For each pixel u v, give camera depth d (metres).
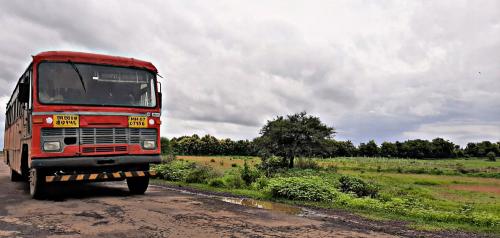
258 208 9.55
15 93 13.30
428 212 9.87
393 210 10.20
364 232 7.05
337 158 80.31
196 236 6.21
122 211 8.35
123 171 10.64
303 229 7.08
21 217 7.61
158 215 7.95
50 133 9.43
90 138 9.81
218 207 9.38
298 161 33.25
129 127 10.37
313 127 32.59
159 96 11.09
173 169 18.91
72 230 6.48
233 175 18.88
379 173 38.66
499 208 14.01
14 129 13.74
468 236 7.33
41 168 9.59
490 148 132.12
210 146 89.12
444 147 119.12
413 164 63.34
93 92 10.05
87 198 10.52
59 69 9.79
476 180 34.44
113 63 10.47
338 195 12.40
